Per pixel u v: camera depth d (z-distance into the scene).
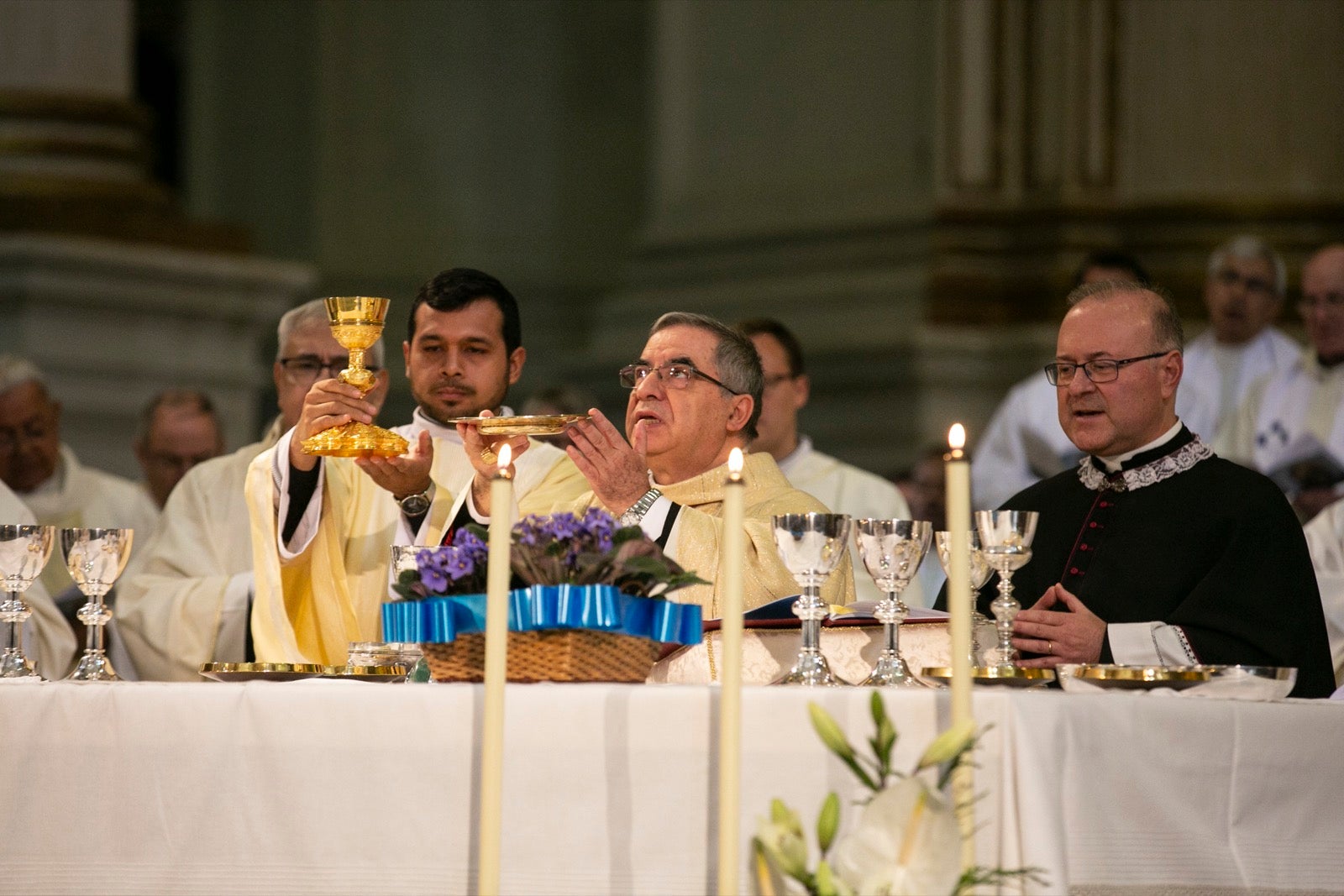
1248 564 11.28
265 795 8.10
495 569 7.37
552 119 43.59
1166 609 11.55
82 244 27.83
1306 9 30.81
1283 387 20.67
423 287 13.92
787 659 9.77
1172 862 7.92
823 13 36.81
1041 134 33.34
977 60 33.91
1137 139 32.06
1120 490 12.05
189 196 43.00
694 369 12.05
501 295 13.91
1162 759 7.96
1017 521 9.28
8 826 8.35
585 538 8.39
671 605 8.53
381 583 12.97
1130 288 12.03
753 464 12.16
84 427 28.11
